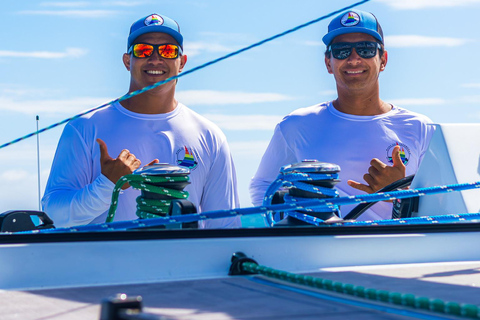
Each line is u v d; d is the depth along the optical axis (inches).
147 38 315.3
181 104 327.6
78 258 138.3
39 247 137.2
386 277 141.3
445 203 211.8
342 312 105.9
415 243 159.3
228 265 145.4
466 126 218.7
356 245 155.3
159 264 141.7
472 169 210.8
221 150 324.5
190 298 119.3
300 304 112.3
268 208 161.3
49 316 108.0
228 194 325.4
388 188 233.8
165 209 194.5
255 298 118.0
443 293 122.5
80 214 289.4
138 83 315.6
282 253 149.4
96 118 312.3
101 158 286.0
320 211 177.9
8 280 135.2
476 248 163.9
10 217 205.9
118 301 71.5
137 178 193.3
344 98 325.7
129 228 178.1
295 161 333.4
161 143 312.8
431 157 216.8
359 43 318.7
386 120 324.5
